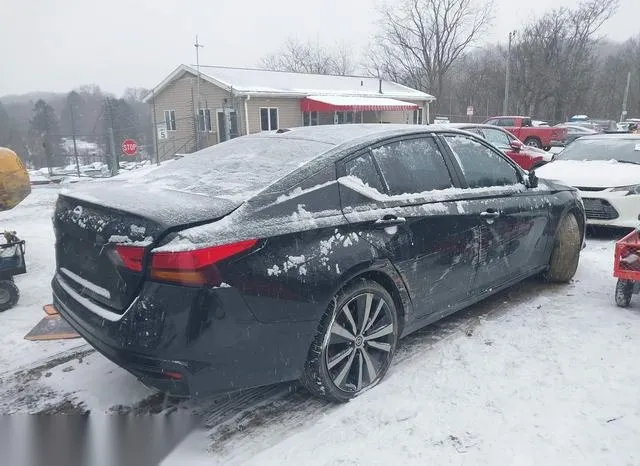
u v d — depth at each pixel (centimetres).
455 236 360
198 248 240
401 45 4753
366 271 305
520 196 436
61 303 307
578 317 417
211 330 245
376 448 262
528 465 245
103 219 269
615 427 272
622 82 6225
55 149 2136
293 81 2914
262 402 311
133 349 246
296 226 275
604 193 707
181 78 2723
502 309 441
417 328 356
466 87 5212
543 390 309
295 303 269
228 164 335
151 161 2305
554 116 4988
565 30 4750
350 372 311
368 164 326
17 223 859
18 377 343
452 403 298
